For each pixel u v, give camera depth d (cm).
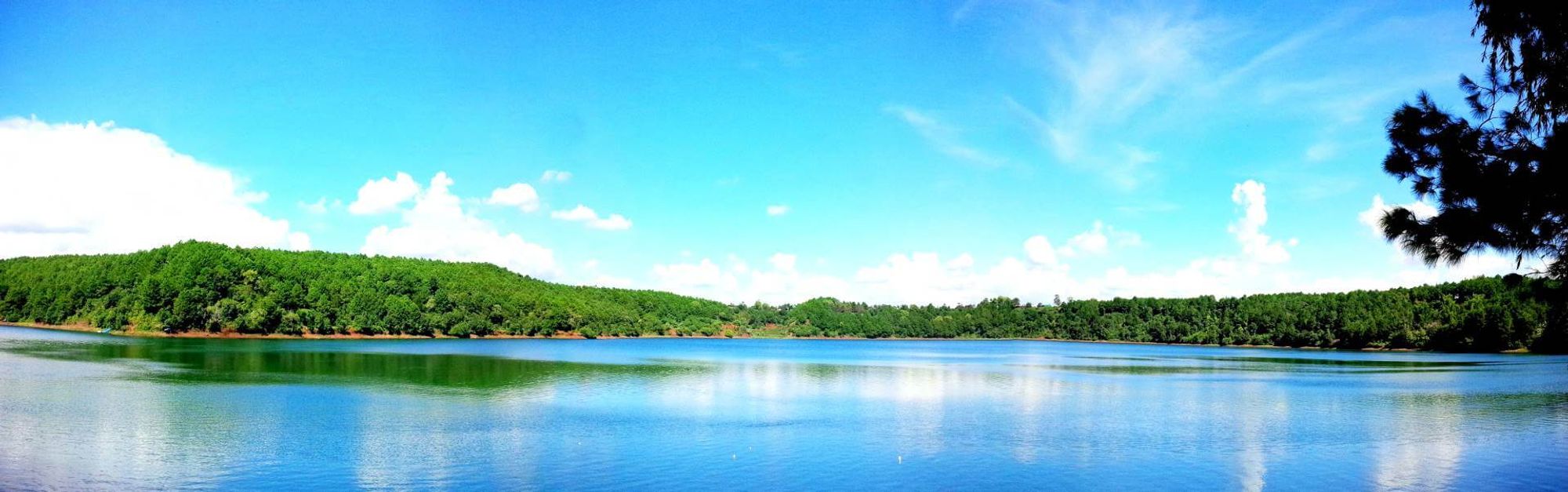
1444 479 3609
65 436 4084
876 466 3766
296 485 3253
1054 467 3797
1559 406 6222
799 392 7181
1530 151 1598
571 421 4972
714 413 5503
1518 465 3888
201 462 3597
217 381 6950
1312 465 3888
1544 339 15238
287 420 4809
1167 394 7188
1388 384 8431
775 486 3388
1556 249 1645
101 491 3088
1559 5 1505
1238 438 4612
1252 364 12888
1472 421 5375
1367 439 4581
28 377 6856
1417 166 1725
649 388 7338
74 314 19162
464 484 3319
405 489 3219
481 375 8481
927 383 8344
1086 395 7088
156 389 6153
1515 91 1661
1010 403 6309
